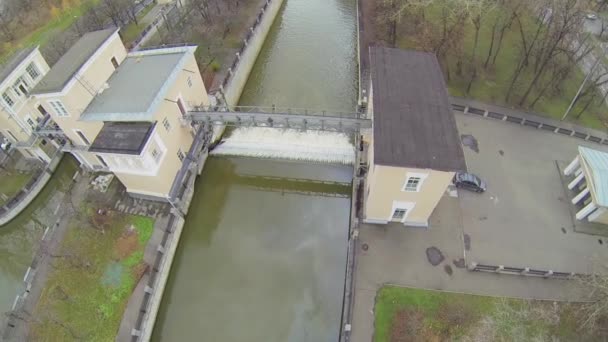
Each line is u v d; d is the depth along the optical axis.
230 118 39.28
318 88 53.34
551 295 30.42
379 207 33.06
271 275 34.91
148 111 31.97
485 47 53.62
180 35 56.91
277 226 38.84
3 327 32.06
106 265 33.53
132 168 33.62
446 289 30.73
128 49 53.72
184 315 33.09
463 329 28.41
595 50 49.56
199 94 41.81
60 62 34.84
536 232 34.47
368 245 33.47
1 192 41.34
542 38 48.47
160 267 33.22
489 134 42.88
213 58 52.12
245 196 41.69
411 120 29.98
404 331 28.41
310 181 42.00
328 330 31.36
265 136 45.31
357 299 30.23
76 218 36.69
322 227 38.50
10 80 38.06
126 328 30.19
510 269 30.98
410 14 55.34
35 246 38.28
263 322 32.12
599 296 27.16
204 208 40.91
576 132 42.12
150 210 36.91
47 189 42.84
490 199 36.72
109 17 59.19
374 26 58.91
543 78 48.91
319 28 64.06
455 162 27.25
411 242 33.62
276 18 66.62
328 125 38.34
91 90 34.34
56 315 30.84
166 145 35.50
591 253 33.16
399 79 33.59
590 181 33.75
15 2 62.97
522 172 39.09
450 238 33.91
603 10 53.59
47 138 42.22
